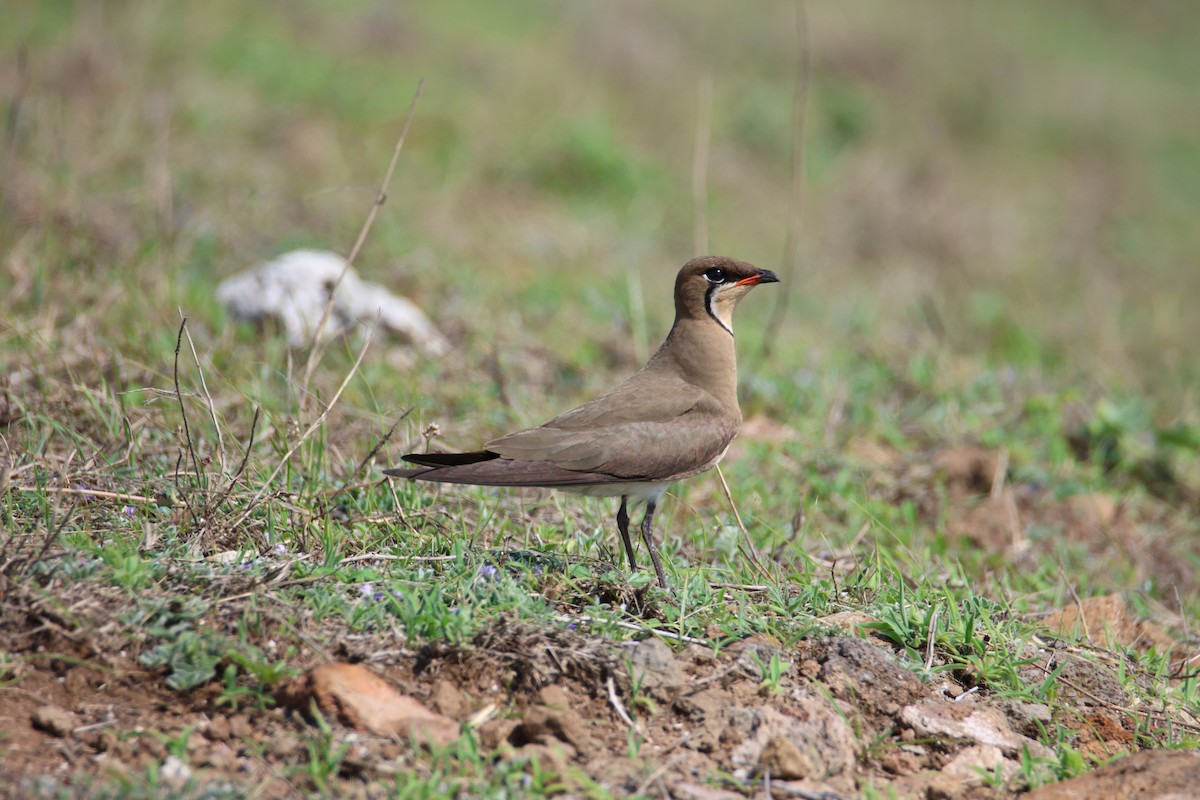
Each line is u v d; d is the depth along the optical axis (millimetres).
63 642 9469
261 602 10000
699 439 11992
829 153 35750
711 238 28172
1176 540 17312
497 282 22094
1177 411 22016
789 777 9156
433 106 30062
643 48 37969
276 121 27000
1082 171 40312
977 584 14258
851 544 14086
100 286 17734
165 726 8945
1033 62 48375
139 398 14664
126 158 23062
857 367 21500
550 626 10117
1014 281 30125
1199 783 9062
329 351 17172
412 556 11445
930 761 9812
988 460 17656
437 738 8938
